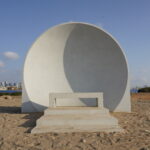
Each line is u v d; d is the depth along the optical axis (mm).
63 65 11453
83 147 5047
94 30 10703
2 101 17781
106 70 11039
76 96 9195
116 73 10734
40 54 10961
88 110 7848
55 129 6547
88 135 6031
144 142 5383
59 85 11281
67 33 11039
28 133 6414
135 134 6215
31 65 10742
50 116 7449
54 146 5133
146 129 6879
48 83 11109
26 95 10516
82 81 11422
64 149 4941
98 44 11039
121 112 10414
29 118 8781
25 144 5332
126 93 10500
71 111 7848
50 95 9211
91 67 11367
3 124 7652
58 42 11164
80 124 6852
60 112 7840
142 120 8359
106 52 10977
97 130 6488
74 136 5941
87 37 11062
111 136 5945
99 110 7867
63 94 9180
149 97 23234
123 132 6438
